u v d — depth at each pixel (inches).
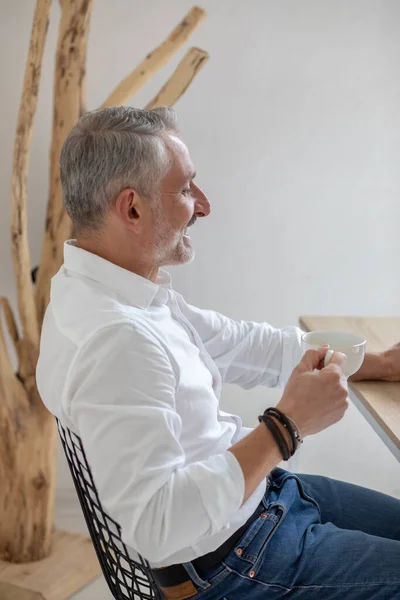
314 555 50.2
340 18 106.4
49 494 89.3
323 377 47.2
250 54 107.3
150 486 41.8
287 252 115.3
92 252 50.1
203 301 117.2
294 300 117.5
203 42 106.6
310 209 113.6
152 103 82.4
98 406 42.4
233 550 49.6
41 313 85.4
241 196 112.7
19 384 85.4
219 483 43.1
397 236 115.2
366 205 113.7
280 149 111.1
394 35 107.2
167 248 50.2
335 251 115.5
